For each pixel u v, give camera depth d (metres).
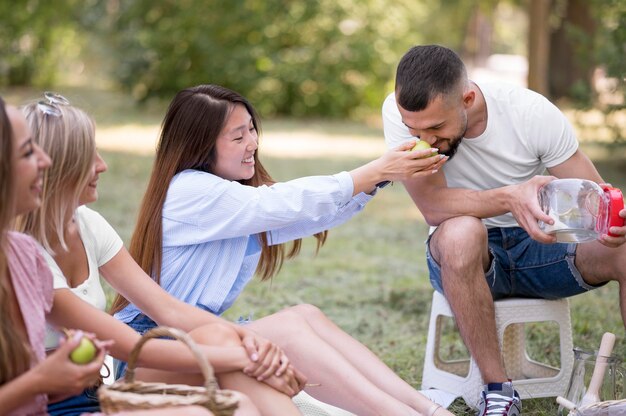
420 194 4.50
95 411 3.25
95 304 3.46
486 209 4.32
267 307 6.56
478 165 4.61
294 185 4.03
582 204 4.10
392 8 21.09
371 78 21.14
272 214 3.95
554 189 4.19
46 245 3.21
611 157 13.75
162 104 21.30
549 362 5.38
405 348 5.65
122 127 17.70
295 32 20.66
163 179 4.04
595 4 11.41
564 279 4.48
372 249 8.63
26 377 2.73
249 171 4.19
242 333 3.39
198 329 3.41
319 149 15.68
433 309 4.80
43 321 2.96
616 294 6.93
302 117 21.05
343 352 3.80
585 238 4.11
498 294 4.61
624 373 4.05
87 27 23.22
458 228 4.22
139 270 3.62
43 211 3.18
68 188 3.21
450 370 5.06
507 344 4.98
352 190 4.10
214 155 4.09
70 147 3.15
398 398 3.71
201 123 4.04
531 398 4.68
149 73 20.91
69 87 25.72
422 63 4.19
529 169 4.63
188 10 20.33
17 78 25.11
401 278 7.51
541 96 4.62
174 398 2.76
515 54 53.34
